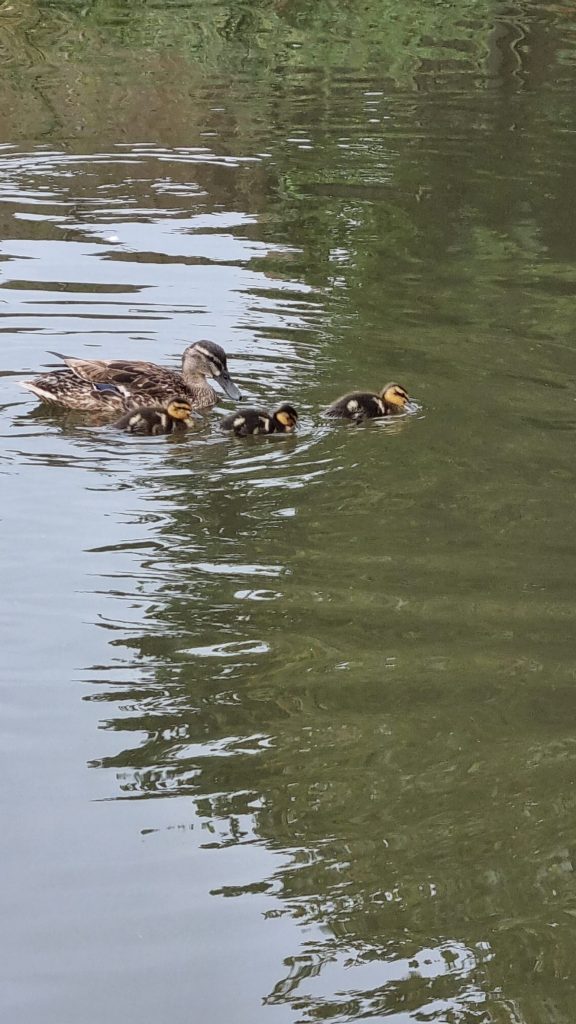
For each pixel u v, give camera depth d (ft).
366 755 19.29
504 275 45.14
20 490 28.81
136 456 31.19
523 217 51.62
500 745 19.58
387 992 14.97
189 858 17.16
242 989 15.02
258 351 37.81
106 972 15.25
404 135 62.75
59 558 25.52
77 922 16.05
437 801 18.28
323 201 53.47
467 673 21.52
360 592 24.17
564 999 14.82
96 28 78.33
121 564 25.31
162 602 23.80
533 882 16.69
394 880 16.72
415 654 22.11
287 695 20.85
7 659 21.83
